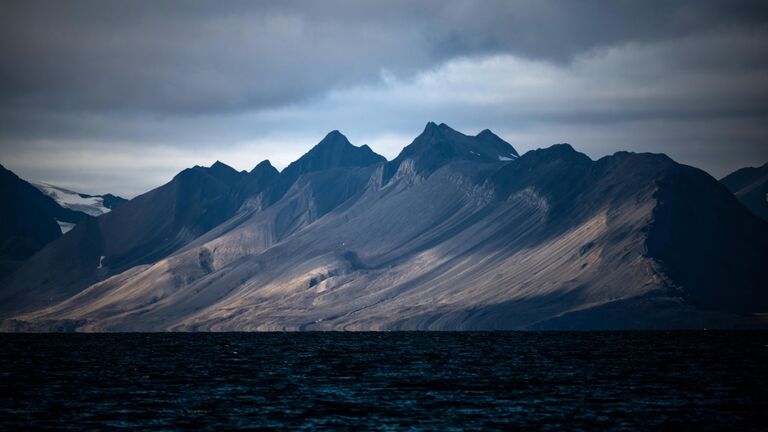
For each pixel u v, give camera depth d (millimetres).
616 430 139125
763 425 143250
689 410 156500
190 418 149625
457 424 144000
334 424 144250
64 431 138875
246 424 144250
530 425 143125
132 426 142625
